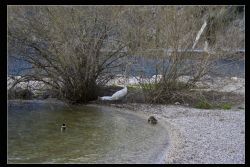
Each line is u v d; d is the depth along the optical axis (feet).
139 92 59.82
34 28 53.06
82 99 57.62
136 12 56.24
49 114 50.49
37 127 44.21
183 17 58.03
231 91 61.41
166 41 57.26
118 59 57.57
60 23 52.85
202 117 50.01
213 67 59.11
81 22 53.98
